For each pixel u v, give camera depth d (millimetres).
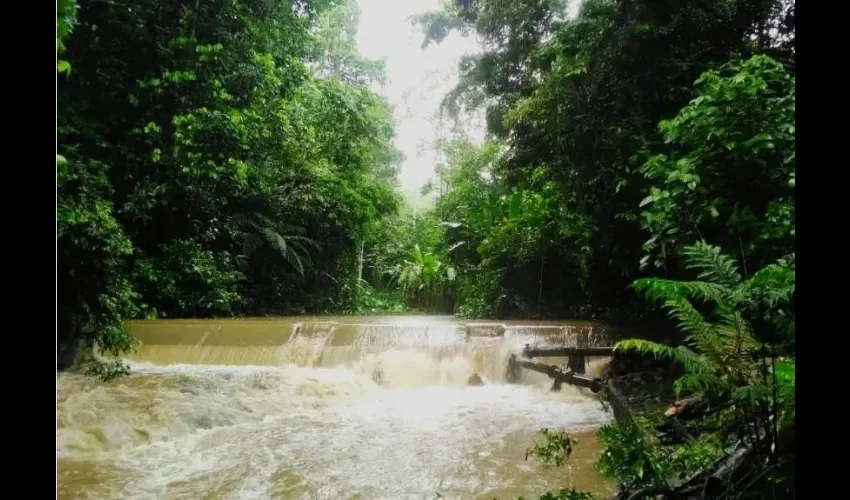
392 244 24750
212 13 10438
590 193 8555
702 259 3115
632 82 7312
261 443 4801
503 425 5301
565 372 5809
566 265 11609
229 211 13516
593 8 8469
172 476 4031
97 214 6875
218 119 10328
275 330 8141
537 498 3436
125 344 7320
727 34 7188
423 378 7199
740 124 4473
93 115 10117
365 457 4406
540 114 9078
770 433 2312
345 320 11789
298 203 14766
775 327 2490
